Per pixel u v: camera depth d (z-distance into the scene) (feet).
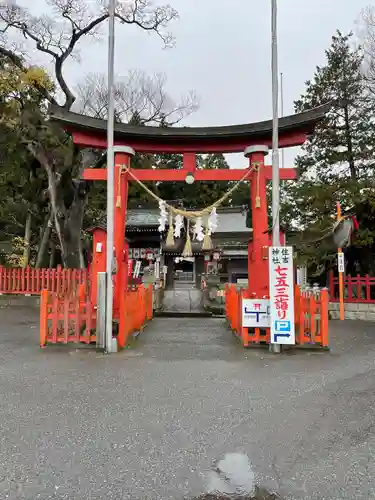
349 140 86.07
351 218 51.44
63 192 66.59
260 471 11.31
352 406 16.80
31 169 72.43
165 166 118.73
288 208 86.94
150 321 50.70
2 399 17.20
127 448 12.57
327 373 22.41
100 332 28.53
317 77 91.30
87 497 9.90
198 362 24.97
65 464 11.52
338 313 52.90
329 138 87.10
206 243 36.42
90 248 74.54
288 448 12.79
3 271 62.85
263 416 15.53
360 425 14.76
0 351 27.76
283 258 28.68
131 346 30.48
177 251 88.22
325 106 34.45
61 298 31.89
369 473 11.25
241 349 29.50
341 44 90.43
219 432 13.93
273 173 29.71
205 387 19.34
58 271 61.05
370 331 40.06
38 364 23.95
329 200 68.39
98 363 24.38
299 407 16.62
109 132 29.53
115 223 34.96
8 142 64.59
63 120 35.04
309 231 62.64
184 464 11.62
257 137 36.37
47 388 18.89
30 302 60.80
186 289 85.71
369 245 57.41
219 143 37.22
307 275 68.54
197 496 10.03
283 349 29.30
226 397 17.80
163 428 14.19
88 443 12.89
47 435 13.48
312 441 13.34
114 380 20.42
